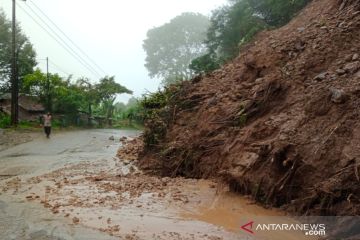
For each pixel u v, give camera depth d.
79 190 9.12
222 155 9.89
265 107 10.23
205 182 9.74
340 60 9.77
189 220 7.03
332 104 8.17
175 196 8.55
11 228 6.50
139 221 6.93
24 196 8.59
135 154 15.20
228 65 15.95
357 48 9.87
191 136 11.61
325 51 10.38
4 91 41.03
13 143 19.42
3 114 32.50
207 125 11.37
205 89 13.82
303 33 12.27
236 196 8.43
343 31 10.63
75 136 25.11
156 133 13.16
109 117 47.09
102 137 24.84
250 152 8.85
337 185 6.61
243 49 17.83
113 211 7.47
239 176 8.47
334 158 7.12
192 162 10.91
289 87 10.06
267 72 11.87
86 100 41.59
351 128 7.42
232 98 11.77
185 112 13.25
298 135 8.02
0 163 13.29
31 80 35.88
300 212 7.06
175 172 11.09
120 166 12.92
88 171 11.84
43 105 36.59
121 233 6.32
